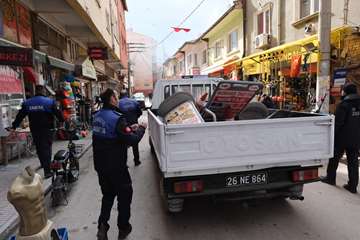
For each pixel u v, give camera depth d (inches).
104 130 134.0
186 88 302.8
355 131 186.4
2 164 275.7
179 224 156.6
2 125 260.7
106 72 999.0
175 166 132.0
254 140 137.3
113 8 759.1
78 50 581.0
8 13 285.7
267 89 477.1
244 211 169.6
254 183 144.1
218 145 134.3
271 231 144.3
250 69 562.6
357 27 321.4
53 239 103.3
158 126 146.6
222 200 147.5
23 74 303.7
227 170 138.1
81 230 153.9
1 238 146.6
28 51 236.5
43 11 358.6
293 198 158.6
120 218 141.3
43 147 234.5
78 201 195.8
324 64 293.4
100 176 138.9
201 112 183.2
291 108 421.1
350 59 325.1
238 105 181.6
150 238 142.4
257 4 603.8
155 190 211.6
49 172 236.2
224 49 827.4
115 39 799.1
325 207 169.3
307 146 143.6
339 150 195.9
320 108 295.6
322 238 134.9
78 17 418.6
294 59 379.6
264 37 544.7
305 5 454.0
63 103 399.9
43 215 100.7
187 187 138.0
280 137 140.0
